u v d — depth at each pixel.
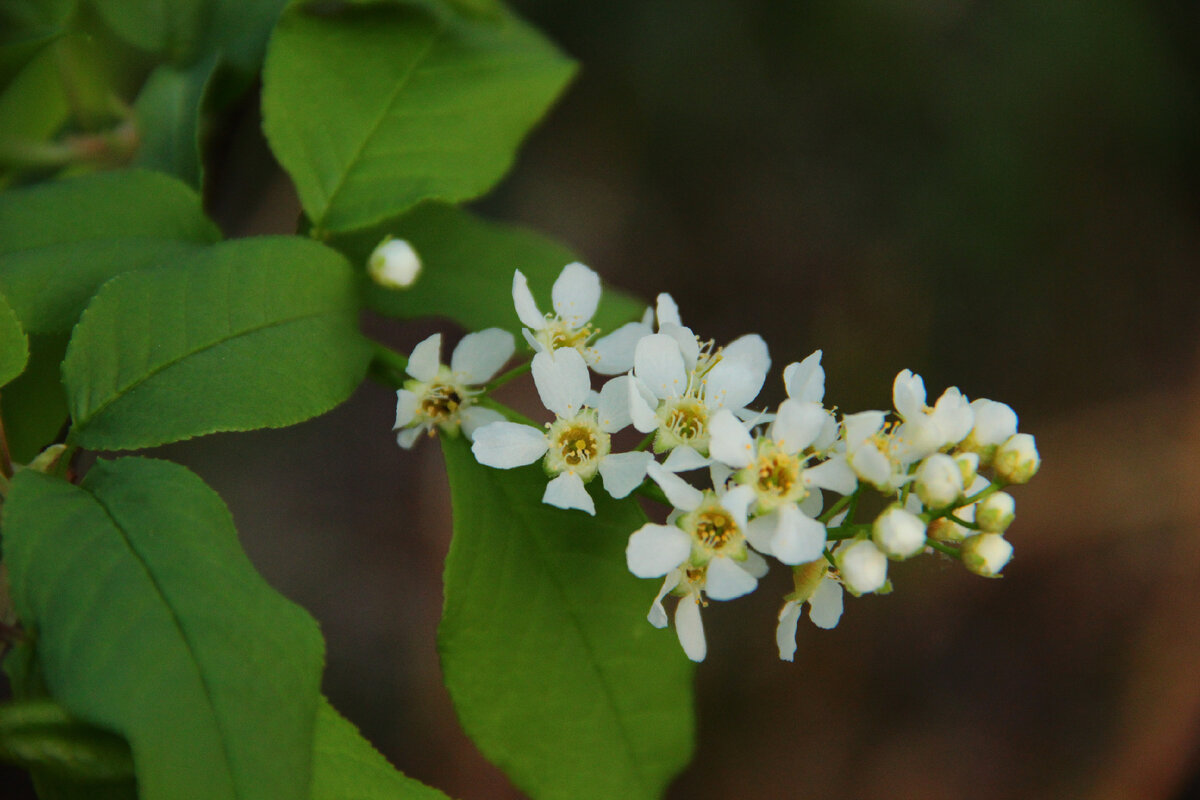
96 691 0.25
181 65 0.30
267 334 0.27
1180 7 0.52
